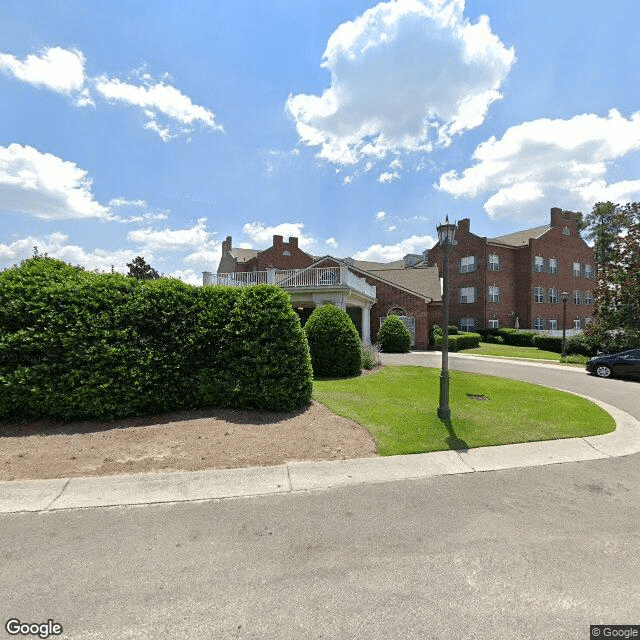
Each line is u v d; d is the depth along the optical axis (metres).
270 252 43.62
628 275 16.64
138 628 2.13
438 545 2.97
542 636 2.09
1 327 5.68
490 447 5.27
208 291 6.78
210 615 2.23
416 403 7.55
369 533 3.15
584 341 18.48
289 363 6.68
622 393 9.65
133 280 6.46
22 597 2.37
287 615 2.23
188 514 3.46
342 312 11.16
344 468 4.52
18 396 5.61
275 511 3.52
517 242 34.12
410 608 2.29
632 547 2.96
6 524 3.26
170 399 6.34
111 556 2.81
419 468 4.56
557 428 6.12
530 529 3.23
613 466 4.72
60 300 5.89
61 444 5.06
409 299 23.78
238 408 6.57
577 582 2.54
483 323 31.30
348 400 7.56
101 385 5.83
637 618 2.23
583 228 40.56
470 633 2.11
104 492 3.87
